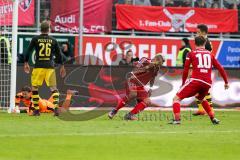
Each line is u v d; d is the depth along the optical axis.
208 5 69.56
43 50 46.47
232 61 68.88
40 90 52.53
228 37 70.31
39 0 63.38
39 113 47.38
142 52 66.38
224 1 70.12
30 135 35.28
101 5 65.75
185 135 36.50
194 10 68.50
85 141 33.38
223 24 69.44
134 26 66.88
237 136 36.56
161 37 66.75
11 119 44.03
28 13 63.00
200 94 42.53
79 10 62.84
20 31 63.00
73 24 64.75
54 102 46.50
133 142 33.31
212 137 35.91
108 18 66.25
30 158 27.97
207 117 48.28
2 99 51.88
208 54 41.53
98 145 32.12
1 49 51.69
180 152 30.45
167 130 38.66
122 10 66.50
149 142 33.44
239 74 57.25
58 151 30.08
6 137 34.34
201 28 48.38
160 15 67.62
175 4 68.69
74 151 30.17
